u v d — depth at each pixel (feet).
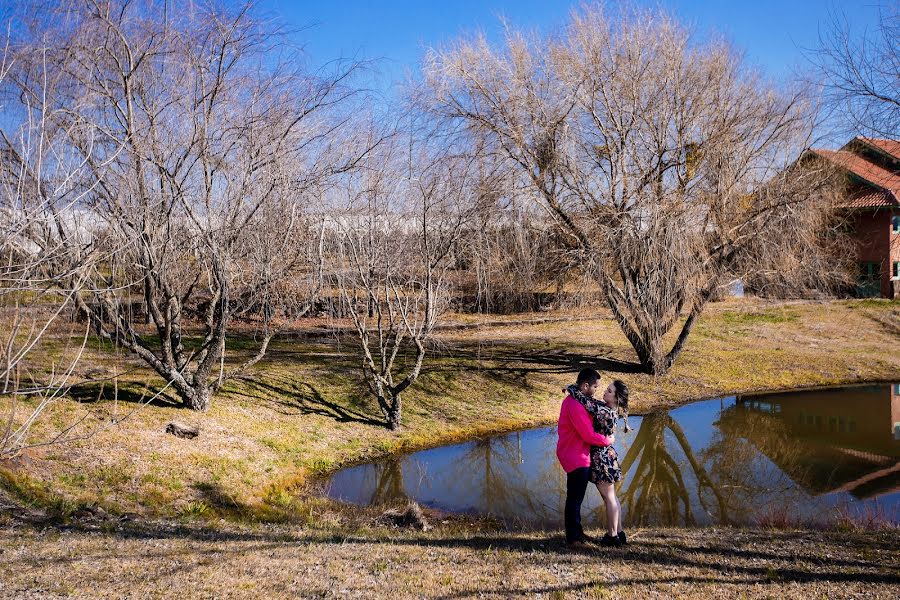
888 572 18.81
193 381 41.19
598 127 58.39
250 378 49.83
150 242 33.45
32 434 32.96
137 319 55.57
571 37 58.59
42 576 17.25
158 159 33.37
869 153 62.80
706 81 58.34
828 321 88.79
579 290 59.72
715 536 23.48
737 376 67.51
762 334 82.89
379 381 47.44
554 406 56.54
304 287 41.83
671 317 59.98
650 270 56.13
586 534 23.67
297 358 58.23
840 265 83.97
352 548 21.29
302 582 17.79
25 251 20.10
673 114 57.77
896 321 88.38
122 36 32.27
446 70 57.16
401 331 47.32
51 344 45.80
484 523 33.63
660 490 39.70
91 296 31.53
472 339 72.79
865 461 44.83
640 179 56.75
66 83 30.45
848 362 72.79
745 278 60.95
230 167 36.04
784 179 58.85
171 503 30.60
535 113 56.90
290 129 37.52
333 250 42.01
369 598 16.76
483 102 57.41
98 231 27.91
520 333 77.10
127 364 46.50
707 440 50.21
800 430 52.60
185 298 41.60
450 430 49.75
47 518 24.47
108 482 30.71
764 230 57.31
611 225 56.65
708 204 56.65
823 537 23.43
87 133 27.81
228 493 33.37
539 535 24.02
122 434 35.76
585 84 57.26
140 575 17.80
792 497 37.50
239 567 18.86
